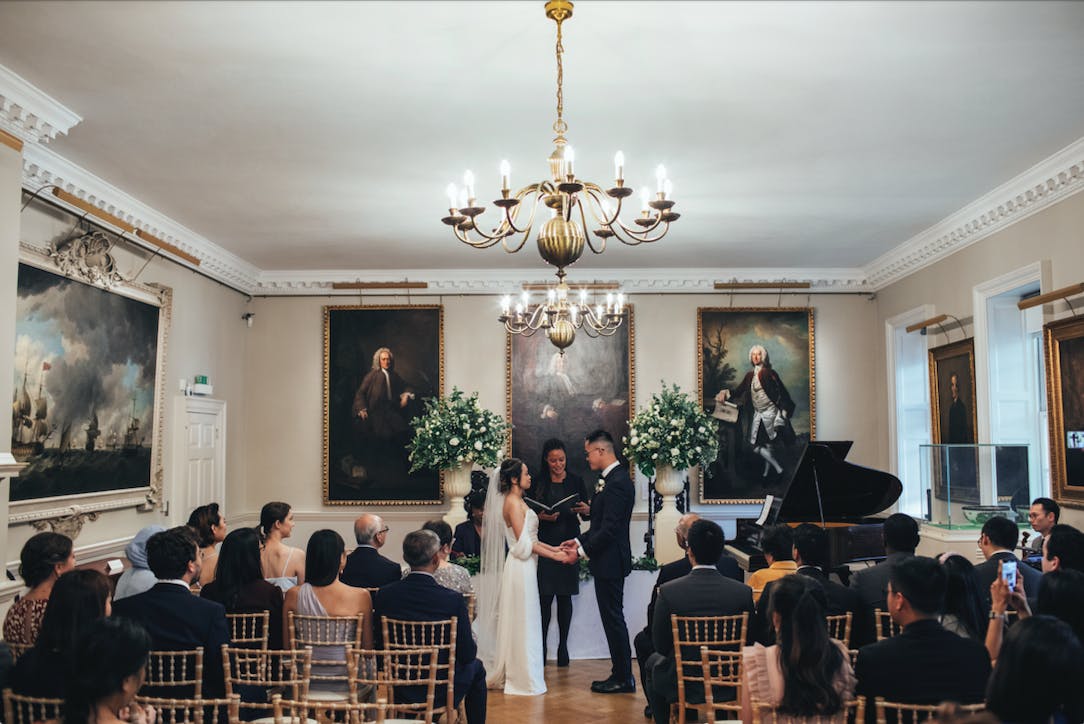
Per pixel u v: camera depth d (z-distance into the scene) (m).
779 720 3.28
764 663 3.41
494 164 7.66
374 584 5.86
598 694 7.51
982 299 9.22
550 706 7.15
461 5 4.93
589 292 12.34
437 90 6.09
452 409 11.27
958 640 3.36
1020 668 2.49
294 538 12.38
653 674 5.29
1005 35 5.30
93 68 5.74
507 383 12.42
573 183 4.80
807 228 10.02
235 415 12.09
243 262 11.66
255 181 8.15
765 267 12.28
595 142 7.11
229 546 5.29
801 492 8.46
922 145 7.23
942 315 10.10
